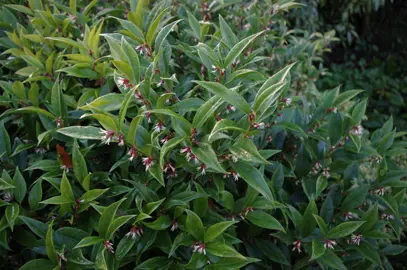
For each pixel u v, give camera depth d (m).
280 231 0.69
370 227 0.71
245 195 0.69
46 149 0.75
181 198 0.63
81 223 0.66
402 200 0.78
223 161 0.60
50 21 0.88
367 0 2.33
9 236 0.70
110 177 0.72
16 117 0.80
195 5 0.98
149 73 0.63
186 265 0.59
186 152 0.58
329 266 0.68
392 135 0.81
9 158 0.73
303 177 0.80
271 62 1.15
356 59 2.54
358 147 0.72
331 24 2.46
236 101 0.55
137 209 0.64
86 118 0.75
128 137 0.58
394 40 2.60
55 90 0.71
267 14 0.99
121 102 0.61
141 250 0.62
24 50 0.86
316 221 0.66
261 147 0.77
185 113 0.68
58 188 0.64
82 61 0.75
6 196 0.67
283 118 0.79
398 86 2.27
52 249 0.59
